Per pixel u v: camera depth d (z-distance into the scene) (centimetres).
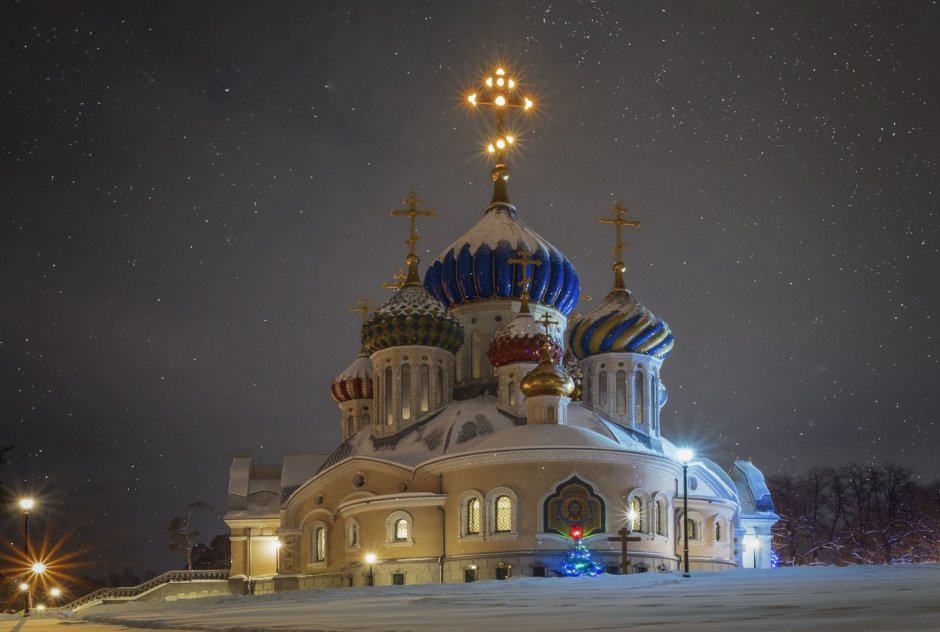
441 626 2033
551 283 9212
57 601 10325
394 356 8825
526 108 9862
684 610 2327
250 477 10044
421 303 8900
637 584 4622
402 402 8775
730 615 2041
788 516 12238
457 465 7675
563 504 7419
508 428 7975
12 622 3922
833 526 12181
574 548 7338
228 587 9406
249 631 2220
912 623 1564
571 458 7494
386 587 5203
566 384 8000
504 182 9688
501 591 4412
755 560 9912
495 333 8875
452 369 9019
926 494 12050
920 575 4222
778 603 2461
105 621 3691
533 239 9338
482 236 9319
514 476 7475
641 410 9025
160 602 5616
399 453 8381
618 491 7562
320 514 8669
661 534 7800
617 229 9519
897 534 11812
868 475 12238
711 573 5347
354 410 9969
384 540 7812
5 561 10000
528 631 1734
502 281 9162
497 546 7400
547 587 4662
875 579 3962
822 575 4588
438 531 7712
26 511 6212
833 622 1656
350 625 2275
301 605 4228
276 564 9531
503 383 8544
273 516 9600
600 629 1716
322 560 8638
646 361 9088
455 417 8438
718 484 9288
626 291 9338
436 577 7612
